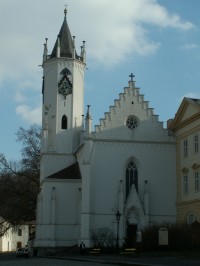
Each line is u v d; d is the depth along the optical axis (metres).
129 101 90.62
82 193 85.69
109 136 88.62
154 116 90.88
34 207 112.00
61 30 108.25
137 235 79.56
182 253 61.31
